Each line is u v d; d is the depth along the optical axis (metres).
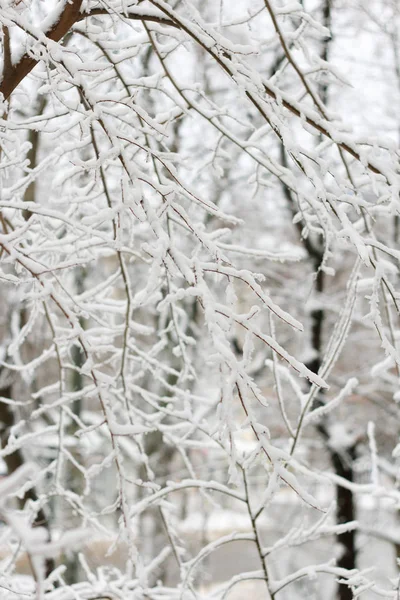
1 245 2.36
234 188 9.00
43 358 3.85
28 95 3.21
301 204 3.42
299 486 2.08
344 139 2.72
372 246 2.62
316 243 9.08
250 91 2.57
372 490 3.83
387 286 2.55
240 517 14.04
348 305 2.95
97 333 3.85
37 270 2.41
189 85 3.06
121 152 2.28
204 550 3.28
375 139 2.77
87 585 3.62
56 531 6.16
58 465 3.72
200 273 2.08
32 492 5.51
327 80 3.41
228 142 7.89
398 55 7.24
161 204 2.63
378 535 8.70
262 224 9.66
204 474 9.57
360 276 2.96
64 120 3.68
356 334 9.30
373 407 9.87
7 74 2.61
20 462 6.39
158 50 2.86
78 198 2.82
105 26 3.18
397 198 2.69
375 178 2.76
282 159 7.80
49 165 3.34
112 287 4.27
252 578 3.21
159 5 2.50
